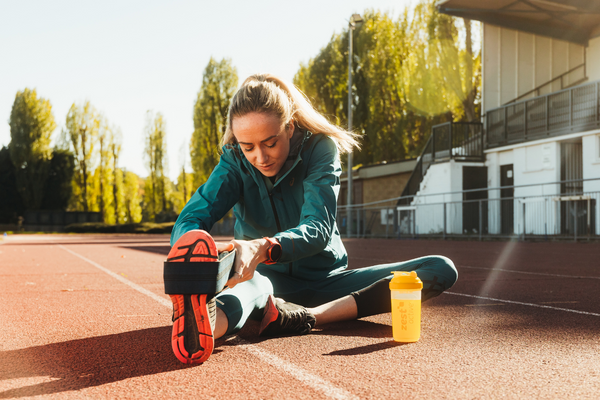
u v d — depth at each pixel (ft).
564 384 5.50
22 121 177.68
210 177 7.90
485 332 8.32
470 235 51.24
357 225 68.95
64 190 182.60
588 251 32.27
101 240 70.23
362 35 101.86
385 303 8.19
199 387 5.43
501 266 22.35
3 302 12.43
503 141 57.26
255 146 6.86
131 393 5.27
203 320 5.83
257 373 5.94
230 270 5.90
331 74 105.29
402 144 93.97
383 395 5.12
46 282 17.12
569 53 59.41
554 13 55.98
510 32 63.05
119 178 197.47
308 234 6.77
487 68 64.08
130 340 7.90
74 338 8.14
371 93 97.35
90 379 5.80
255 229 8.32
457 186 58.85
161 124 194.08
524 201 47.06
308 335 7.98
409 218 60.08
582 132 47.96
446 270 8.17
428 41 86.07
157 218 153.58
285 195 7.83
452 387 5.39
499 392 5.22
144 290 14.80
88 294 13.89
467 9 58.85
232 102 7.02
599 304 11.54
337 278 8.61
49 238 83.87
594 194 43.65
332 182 7.38
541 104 52.70
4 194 183.21
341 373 5.91
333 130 7.89
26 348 7.47
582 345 7.38
